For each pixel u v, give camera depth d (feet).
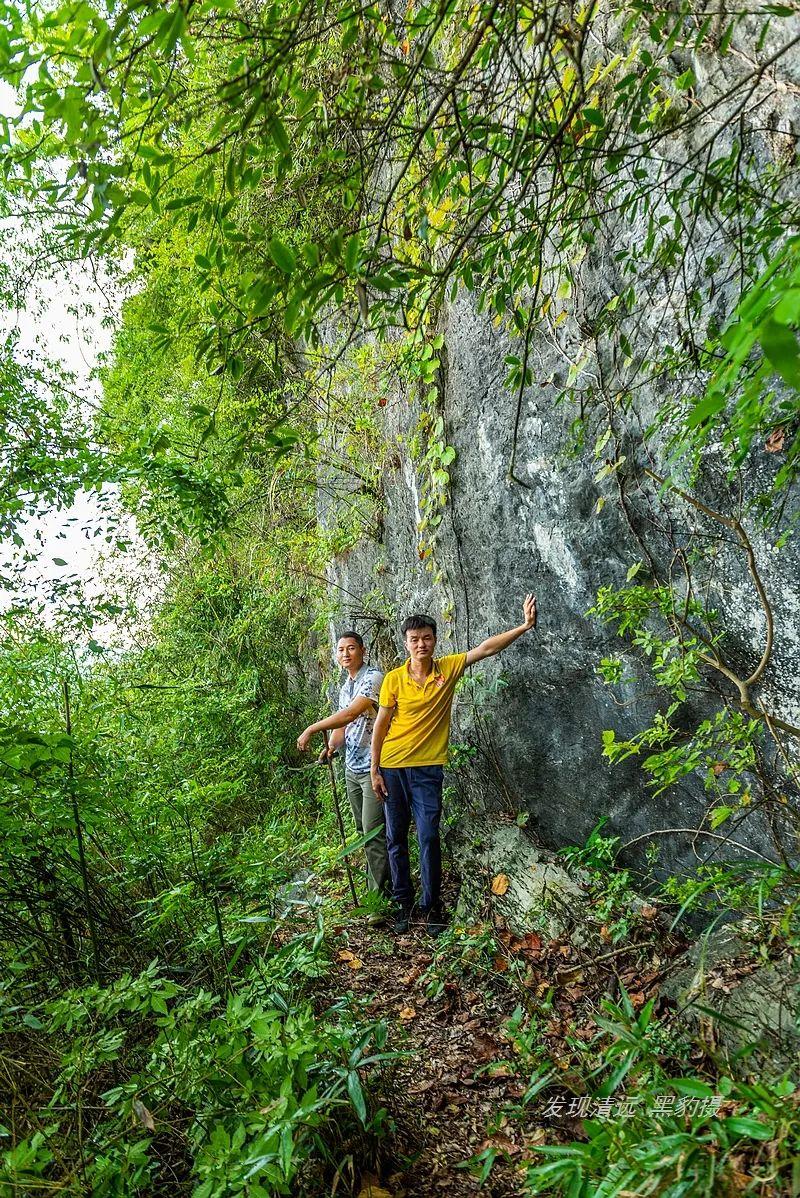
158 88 5.44
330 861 15.70
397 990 12.56
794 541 9.37
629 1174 5.96
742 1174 6.02
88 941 10.84
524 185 6.64
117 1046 7.64
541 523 13.85
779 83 8.58
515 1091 9.47
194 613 29.09
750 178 8.98
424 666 14.75
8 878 10.52
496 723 15.61
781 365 3.13
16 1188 6.45
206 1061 7.66
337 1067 8.34
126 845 11.85
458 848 16.29
